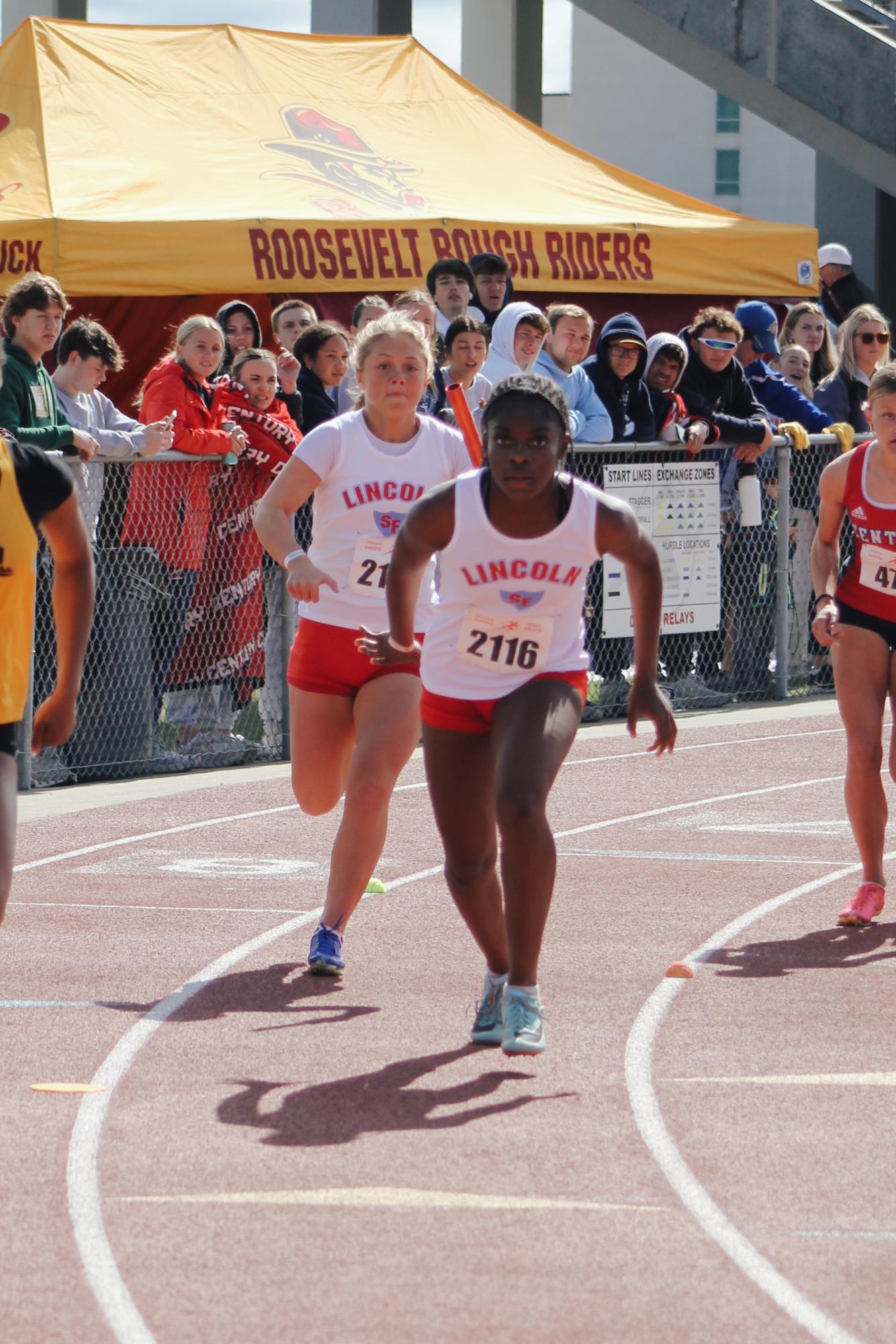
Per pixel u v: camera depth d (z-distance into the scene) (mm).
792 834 25359
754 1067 14938
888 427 19547
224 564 29688
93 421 28578
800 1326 10047
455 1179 12320
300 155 39312
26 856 23844
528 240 39219
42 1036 15734
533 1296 10438
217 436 28672
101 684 28984
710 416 35500
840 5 55438
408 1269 10820
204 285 35062
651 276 40969
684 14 54531
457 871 15141
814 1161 12719
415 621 17797
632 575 14453
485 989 15633
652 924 20156
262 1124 13453
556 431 13703
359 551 17625
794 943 19297
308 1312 10219
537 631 14367
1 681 12945
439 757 14875
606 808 27344
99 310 37156
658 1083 14492
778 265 42625
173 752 30219
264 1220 11586
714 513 36000
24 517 13078
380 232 37250
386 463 17641
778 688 38188
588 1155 12812
